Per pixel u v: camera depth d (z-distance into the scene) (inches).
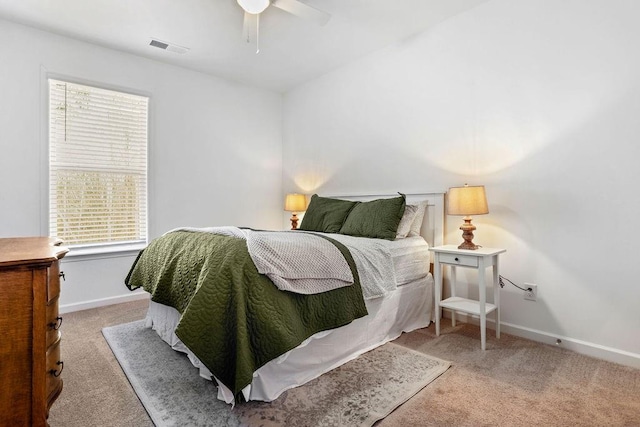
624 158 79.5
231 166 162.7
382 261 90.5
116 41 122.9
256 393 62.8
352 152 146.2
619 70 80.0
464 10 107.6
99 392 66.7
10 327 43.8
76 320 109.2
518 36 96.5
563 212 88.7
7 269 43.2
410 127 124.4
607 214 81.9
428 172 119.0
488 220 102.9
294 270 69.2
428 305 107.3
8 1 98.3
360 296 79.4
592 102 83.8
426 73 119.0
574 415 59.0
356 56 139.6
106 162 129.2
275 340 60.6
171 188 143.6
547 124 91.3
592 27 83.7
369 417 58.0
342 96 149.7
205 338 59.0
